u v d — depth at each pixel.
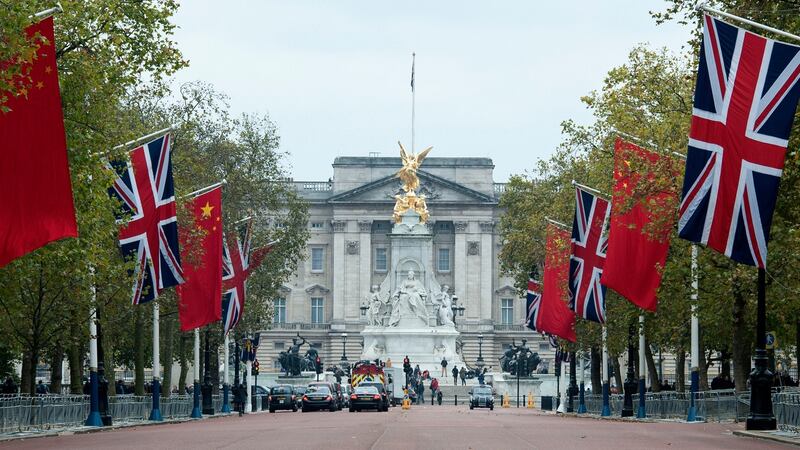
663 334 140.38
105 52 98.75
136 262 104.81
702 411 123.62
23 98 70.81
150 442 77.94
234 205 186.38
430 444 73.06
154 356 134.75
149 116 152.62
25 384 131.25
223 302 149.00
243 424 116.75
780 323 131.25
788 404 87.25
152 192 105.19
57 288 104.00
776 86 74.25
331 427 101.62
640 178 106.44
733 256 75.38
